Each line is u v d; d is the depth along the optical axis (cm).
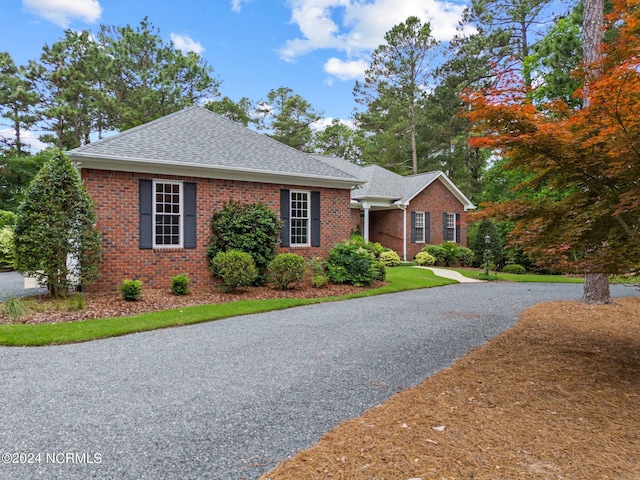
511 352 557
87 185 976
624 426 333
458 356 544
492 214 527
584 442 305
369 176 2250
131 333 664
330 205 1379
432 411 362
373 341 619
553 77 1419
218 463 283
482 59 2664
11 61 2697
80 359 524
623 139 408
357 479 256
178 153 1105
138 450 301
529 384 431
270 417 357
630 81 397
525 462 276
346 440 309
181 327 712
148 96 2503
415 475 260
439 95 2958
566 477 258
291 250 1289
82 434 326
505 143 473
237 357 536
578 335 656
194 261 1120
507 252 1930
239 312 824
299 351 565
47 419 353
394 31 2866
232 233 1152
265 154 1304
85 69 2673
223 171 1143
